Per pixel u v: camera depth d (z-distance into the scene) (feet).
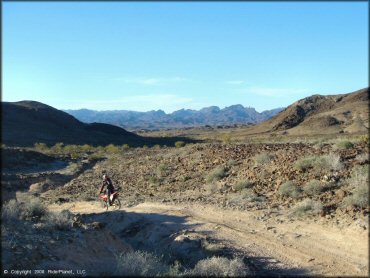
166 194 78.89
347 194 52.13
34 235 38.24
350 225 44.29
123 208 70.08
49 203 82.38
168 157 116.47
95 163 160.15
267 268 37.76
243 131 564.71
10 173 123.44
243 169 79.61
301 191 59.36
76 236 40.04
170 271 34.22
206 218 57.16
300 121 522.06
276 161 76.07
